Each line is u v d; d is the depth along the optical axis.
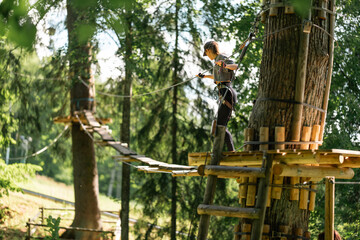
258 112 5.77
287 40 5.64
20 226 16.61
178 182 16.98
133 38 14.69
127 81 16.52
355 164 5.48
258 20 6.18
